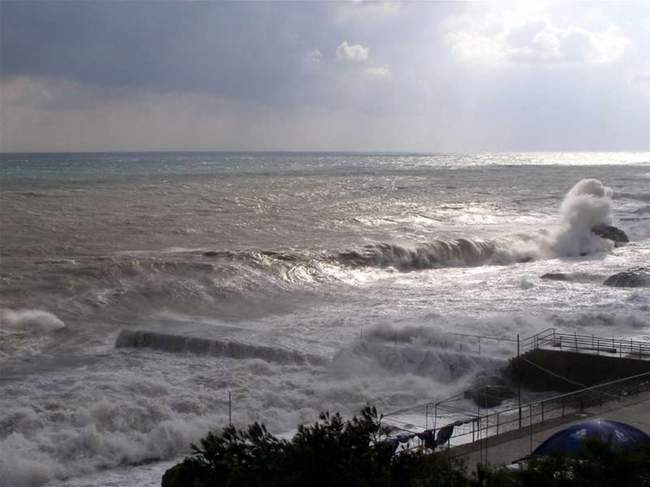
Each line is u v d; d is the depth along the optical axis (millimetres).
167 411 19469
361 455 10828
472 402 21141
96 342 26297
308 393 21344
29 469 16281
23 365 23391
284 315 30703
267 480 10398
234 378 22094
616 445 11805
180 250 43781
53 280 34094
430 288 36250
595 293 33500
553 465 11195
